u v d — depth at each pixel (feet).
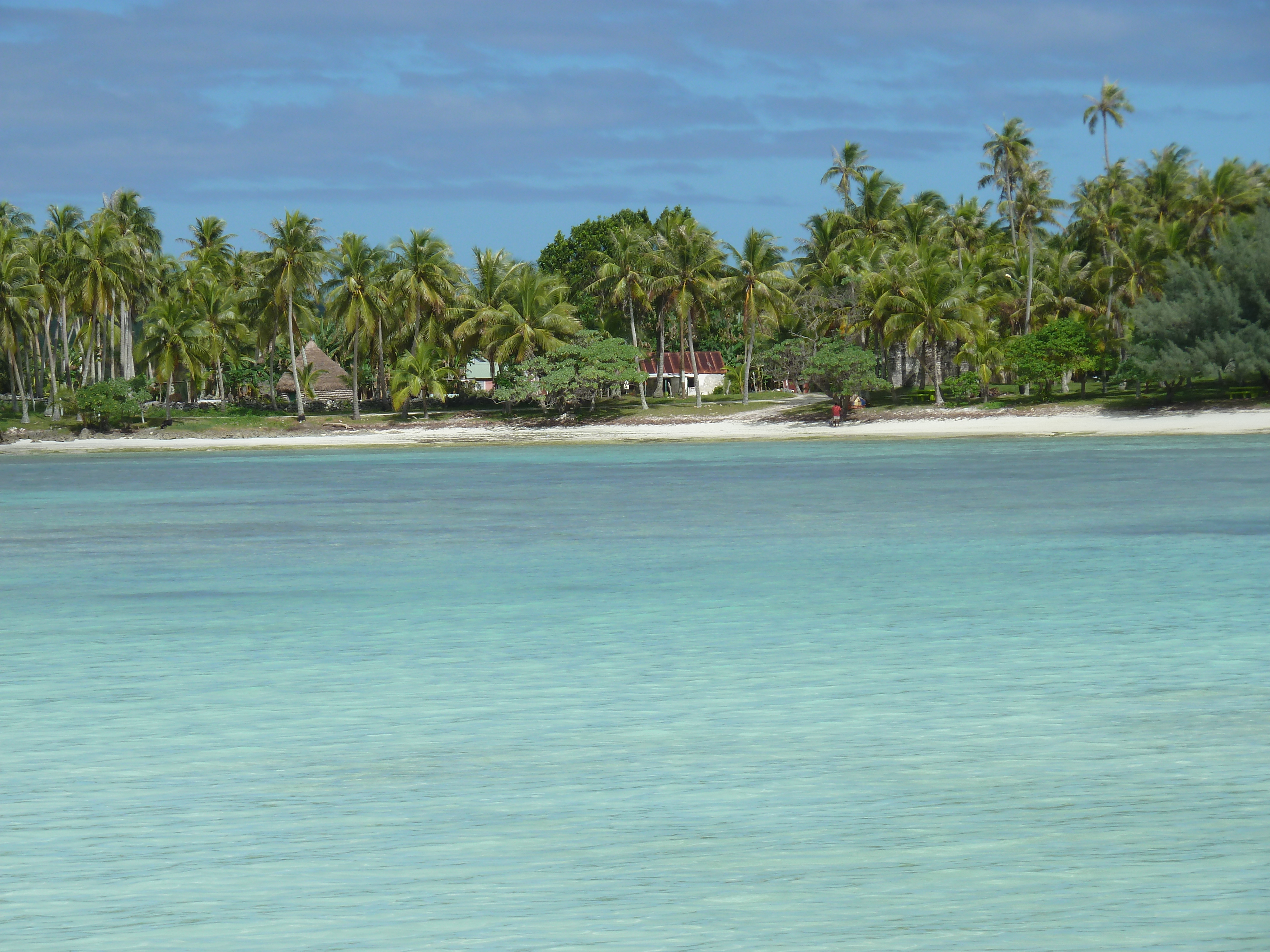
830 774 67.10
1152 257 622.95
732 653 104.27
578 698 87.51
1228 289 559.79
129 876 53.01
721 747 73.26
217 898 50.49
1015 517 227.61
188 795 64.69
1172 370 557.74
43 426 649.61
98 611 131.13
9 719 82.17
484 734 77.20
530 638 112.68
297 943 46.14
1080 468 366.02
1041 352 596.70
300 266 654.94
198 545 200.75
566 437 622.54
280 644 110.52
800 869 52.65
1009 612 123.85
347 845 56.54
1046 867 52.47
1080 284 651.66
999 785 64.49
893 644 107.45
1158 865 52.44
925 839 56.29
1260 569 152.56
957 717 80.07
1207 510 234.38
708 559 173.78
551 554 182.50
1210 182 633.61
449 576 158.51
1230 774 65.62
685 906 48.91
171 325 654.12
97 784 66.85
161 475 423.23
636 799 63.05
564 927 47.14
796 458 460.14
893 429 585.63
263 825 59.62
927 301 599.16
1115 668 95.04
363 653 106.01
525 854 55.06
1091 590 137.80
